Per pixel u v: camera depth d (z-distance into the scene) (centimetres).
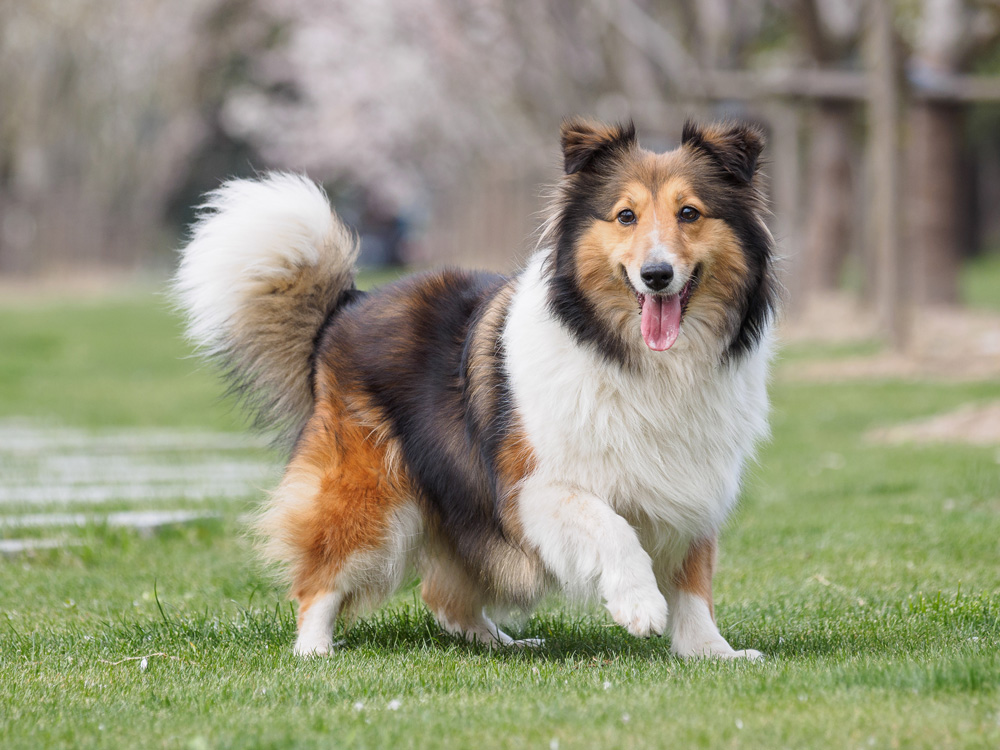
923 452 1661
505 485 782
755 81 3056
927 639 795
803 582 1034
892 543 1162
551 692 677
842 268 3606
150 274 6050
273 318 907
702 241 768
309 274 907
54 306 4616
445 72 4681
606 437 755
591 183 795
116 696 695
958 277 3200
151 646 843
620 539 736
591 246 775
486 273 905
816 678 675
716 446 779
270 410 931
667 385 763
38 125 5769
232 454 1927
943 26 3064
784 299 852
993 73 4503
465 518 825
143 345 3675
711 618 812
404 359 846
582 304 770
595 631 896
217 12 5781
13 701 679
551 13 3531
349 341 870
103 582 1079
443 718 624
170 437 2147
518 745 574
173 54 5781
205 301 905
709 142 795
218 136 7388
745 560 1135
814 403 2169
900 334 2609
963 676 643
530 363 773
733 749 557
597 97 3606
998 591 961
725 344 782
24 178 5875
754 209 802
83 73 5712
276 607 938
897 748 548
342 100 5756
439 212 6456
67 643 855
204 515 1336
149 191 6162
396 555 839
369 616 920
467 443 812
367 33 5269
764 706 622
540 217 836
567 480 765
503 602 864
